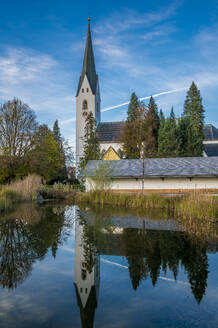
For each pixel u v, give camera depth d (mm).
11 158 29953
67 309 4227
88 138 51125
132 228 10953
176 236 9406
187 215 13516
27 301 4496
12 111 30750
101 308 4289
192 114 51969
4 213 15844
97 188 24625
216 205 12992
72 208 18859
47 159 36656
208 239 8906
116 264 6469
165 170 29500
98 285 5199
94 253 7355
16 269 6109
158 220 13086
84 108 59594
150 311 4195
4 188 22312
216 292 4930
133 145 45312
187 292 4934
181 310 4250
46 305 4379
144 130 44906
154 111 52750
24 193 24594
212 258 6914
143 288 5078
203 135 51625
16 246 8078
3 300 4566
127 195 21688
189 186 28641
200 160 31453
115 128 57625
